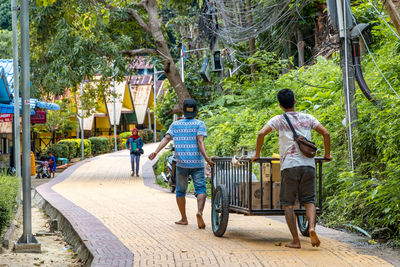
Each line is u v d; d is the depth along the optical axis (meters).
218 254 6.39
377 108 8.88
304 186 6.61
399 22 7.93
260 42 22.12
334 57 16.05
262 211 7.05
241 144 15.32
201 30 21.98
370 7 13.73
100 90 23.39
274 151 12.77
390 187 7.25
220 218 7.61
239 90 19.98
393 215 7.33
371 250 6.59
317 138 10.83
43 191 16.45
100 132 58.66
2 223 8.26
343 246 6.86
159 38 21.53
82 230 8.49
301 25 20.17
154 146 51.03
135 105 63.03
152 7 21.70
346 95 9.20
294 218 6.73
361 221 8.16
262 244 7.06
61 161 35.38
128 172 25.12
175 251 6.61
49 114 37.84
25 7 7.63
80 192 16.12
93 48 21.25
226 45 20.17
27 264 6.95
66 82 20.78
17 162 15.17
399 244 6.82
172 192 16.03
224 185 7.73
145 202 13.01
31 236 7.94
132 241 7.41
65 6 10.02
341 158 9.91
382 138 8.66
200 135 8.59
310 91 14.11
